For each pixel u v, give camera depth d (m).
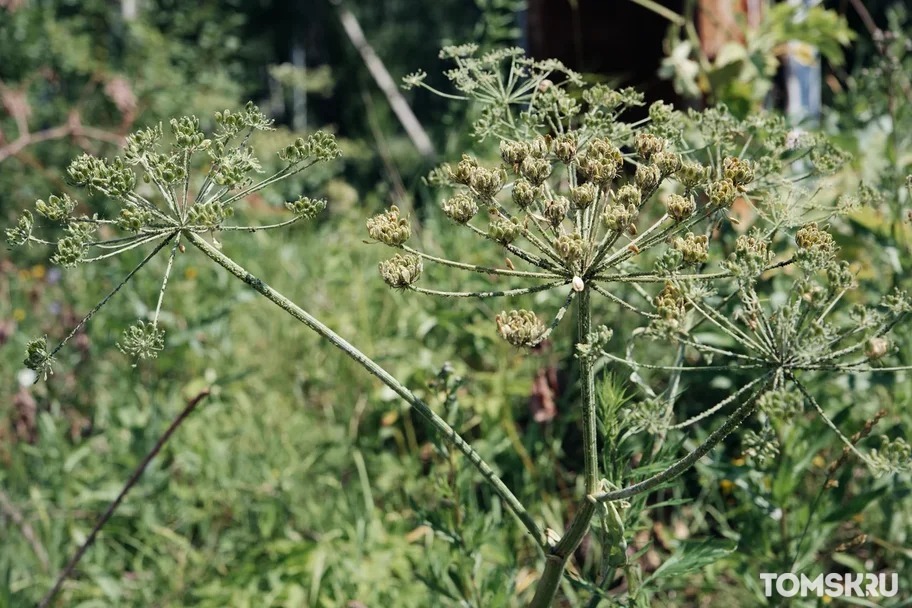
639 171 1.71
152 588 3.38
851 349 1.52
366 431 4.08
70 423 4.27
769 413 1.48
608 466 1.94
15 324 4.96
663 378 3.41
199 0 12.53
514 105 2.36
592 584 1.91
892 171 3.25
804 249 1.58
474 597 2.43
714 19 4.26
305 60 23.28
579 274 1.67
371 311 4.57
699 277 1.66
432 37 21.64
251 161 1.65
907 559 2.94
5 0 9.72
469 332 3.81
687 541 1.94
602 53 4.94
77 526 3.63
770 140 2.07
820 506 2.52
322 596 3.00
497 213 1.72
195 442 3.83
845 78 4.46
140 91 10.14
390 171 5.36
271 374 4.60
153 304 4.92
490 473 1.82
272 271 5.52
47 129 9.46
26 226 1.58
